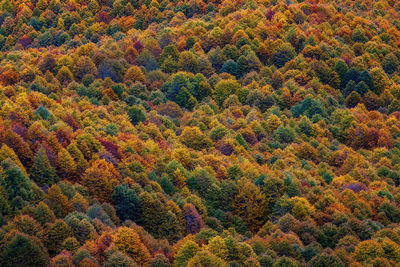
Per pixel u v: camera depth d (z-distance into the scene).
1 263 107.56
